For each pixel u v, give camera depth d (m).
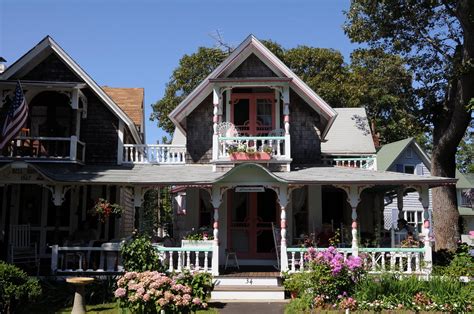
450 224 19.66
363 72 36.09
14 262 14.78
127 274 9.14
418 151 32.72
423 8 19.98
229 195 16.73
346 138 26.39
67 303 12.02
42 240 16.95
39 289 10.54
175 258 15.74
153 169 16.67
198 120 17.89
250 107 17.50
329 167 17.02
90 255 15.22
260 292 13.16
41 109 17.69
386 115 38.50
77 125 17.00
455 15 18.38
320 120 17.92
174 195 24.72
